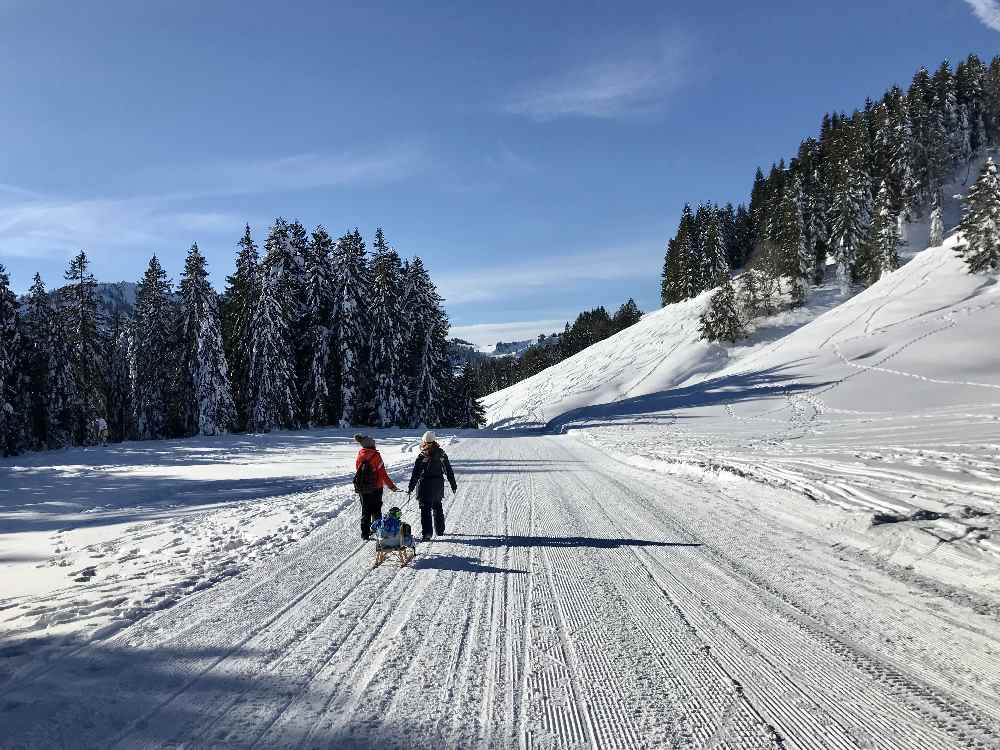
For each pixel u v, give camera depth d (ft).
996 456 35.91
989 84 358.64
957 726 10.35
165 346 145.69
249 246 135.33
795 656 13.35
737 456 48.39
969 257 175.63
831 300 272.10
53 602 18.66
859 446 48.49
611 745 10.02
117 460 77.92
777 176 346.95
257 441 103.71
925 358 117.80
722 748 9.87
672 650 13.87
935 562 19.06
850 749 9.72
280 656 14.11
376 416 148.05
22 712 11.48
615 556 22.52
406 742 10.23
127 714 11.37
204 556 24.54
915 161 298.97
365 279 150.00
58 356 127.65
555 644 14.40
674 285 364.99
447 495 39.09
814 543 23.18
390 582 20.13
